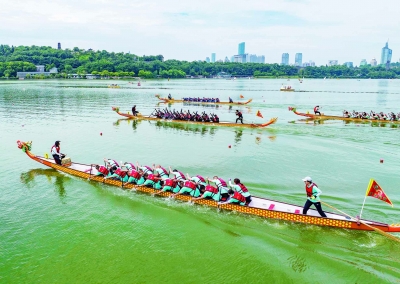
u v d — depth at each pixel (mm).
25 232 17500
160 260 15086
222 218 18875
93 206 20578
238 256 15312
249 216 18969
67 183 24453
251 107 72000
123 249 15938
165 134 42344
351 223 16906
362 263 14570
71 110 66125
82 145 36000
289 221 18078
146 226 18062
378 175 25453
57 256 15414
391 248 15672
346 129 44344
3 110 65250
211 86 165125
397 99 90438
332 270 14172
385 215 18531
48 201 21375
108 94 106938
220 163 28875
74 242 16531
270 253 15477
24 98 90250
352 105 74625
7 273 14234
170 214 19391
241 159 30031
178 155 31578
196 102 81750
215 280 13773
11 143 36812
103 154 32156
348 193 21922
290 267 14477
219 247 16047
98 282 13641
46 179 25328
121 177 23281
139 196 21984
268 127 46344
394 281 13352
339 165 28125
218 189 19953
